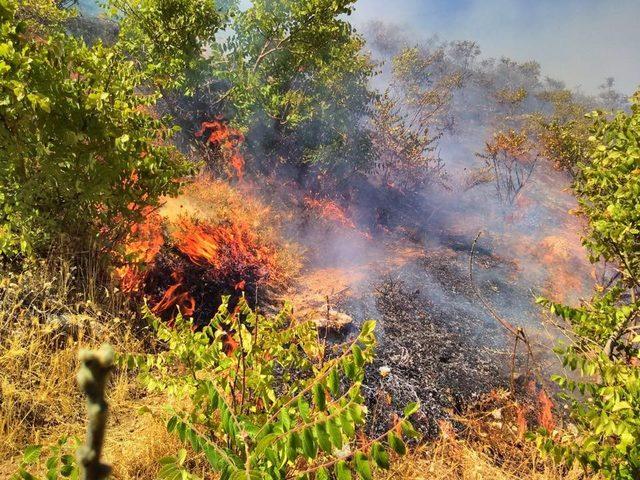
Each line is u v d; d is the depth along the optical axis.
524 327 5.96
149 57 7.22
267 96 8.26
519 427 3.73
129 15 7.11
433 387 4.29
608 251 3.84
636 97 4.25
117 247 3.68
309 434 1.37
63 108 3.16
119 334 3.21
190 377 2.14
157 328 2.30
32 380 2.63
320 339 4.55
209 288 4.71
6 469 2.12
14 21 3.23
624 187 3.50
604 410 2.21
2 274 3.11
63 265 3.26
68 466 1.55
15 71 2.96
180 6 7.01
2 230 3.12
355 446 2.84
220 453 1.61
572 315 3.24
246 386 2.19
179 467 1.56
